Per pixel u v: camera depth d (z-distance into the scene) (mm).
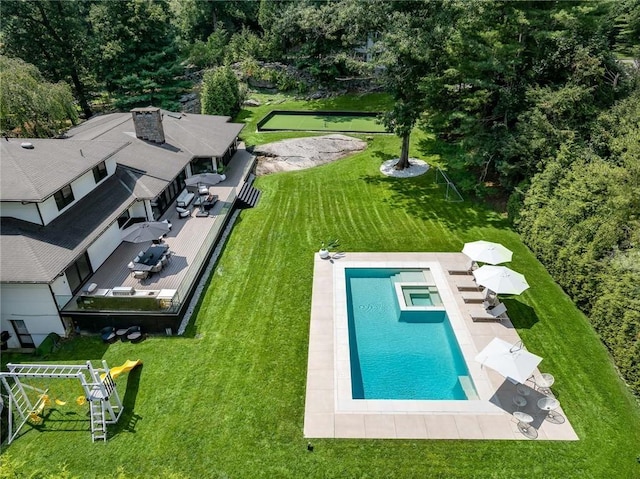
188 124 34688
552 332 18391
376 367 17109
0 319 18281
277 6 60000
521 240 24859
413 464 13203
